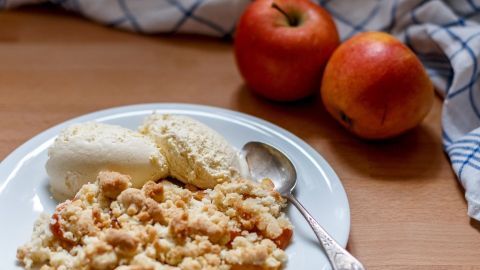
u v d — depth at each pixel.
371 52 0.43
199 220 0.34
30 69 0.52
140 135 0.39
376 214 0.40
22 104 0.48
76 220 0.34
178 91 0.51
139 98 0.49
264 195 0.37
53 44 0.56
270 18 0.47
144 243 0.33
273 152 0.41
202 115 0.45
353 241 0.38
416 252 0.37
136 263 0.32
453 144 0.44
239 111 0.49
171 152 0.39
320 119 0.48
